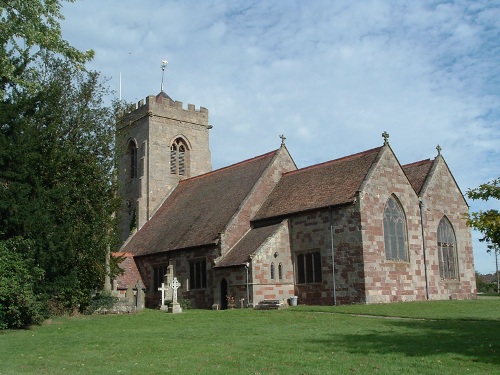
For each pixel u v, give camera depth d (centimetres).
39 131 3130
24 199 2853
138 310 3891
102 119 3775
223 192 5116
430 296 4247
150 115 6247
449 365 1470
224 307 4231
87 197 3491
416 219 4300
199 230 4750
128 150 6450
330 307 3591
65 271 3136
